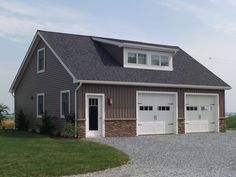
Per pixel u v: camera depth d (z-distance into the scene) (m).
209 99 29.67
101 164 13.82
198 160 15.25
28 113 29.91
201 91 29.02
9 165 13.38
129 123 25.42
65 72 24.97
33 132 27.11
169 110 27.55
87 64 25.45
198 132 28.89
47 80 27.30
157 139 23.36
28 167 13.05
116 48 27.23
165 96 27.36
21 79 30.98
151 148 18.91
